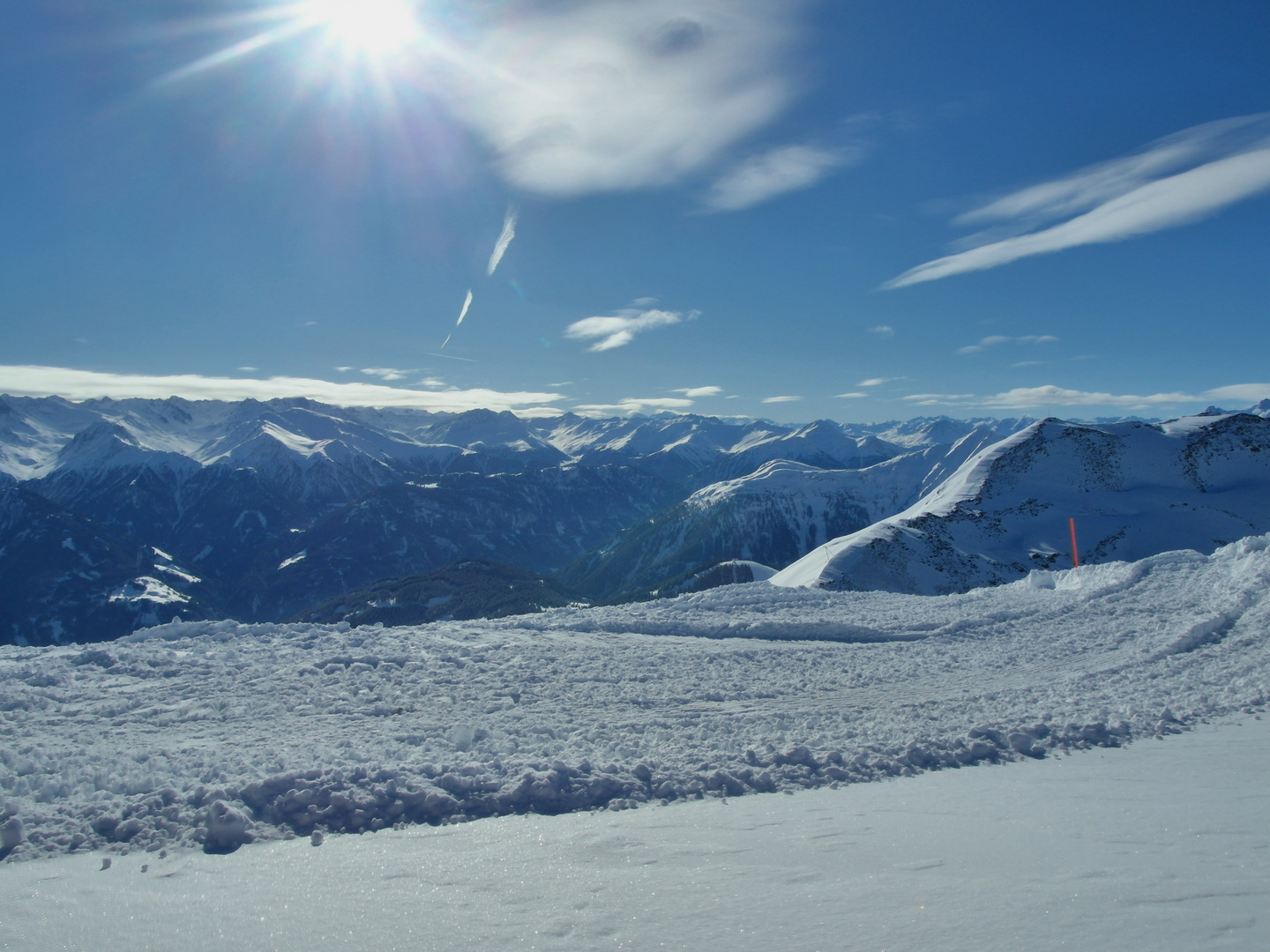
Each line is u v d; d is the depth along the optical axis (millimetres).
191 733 9047
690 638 17359
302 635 16016
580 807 6633
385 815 6270
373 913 4418
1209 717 10070
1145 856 5113
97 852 5551
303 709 10336
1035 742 8867
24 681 11523
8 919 4406
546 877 4949
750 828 6000
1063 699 11039
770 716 10133
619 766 7508
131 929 4266
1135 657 13914
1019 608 20125
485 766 7371
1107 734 9203
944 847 5414
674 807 6645
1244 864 4895
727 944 3850
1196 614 17312
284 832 5922
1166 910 4121
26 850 5543
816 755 8125
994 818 6180
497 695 11367
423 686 11852
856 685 12586
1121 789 6980
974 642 16672
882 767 7957
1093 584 22953
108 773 7000
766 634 17672
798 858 5250
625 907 4406
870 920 4094
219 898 4684
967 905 4273
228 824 5836
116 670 12391
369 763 7332
